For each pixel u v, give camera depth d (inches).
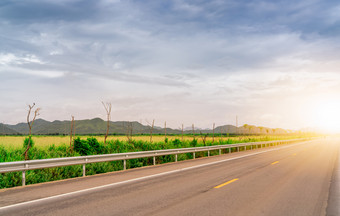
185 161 809.5
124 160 608.7
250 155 1032.8
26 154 568.1
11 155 573.9
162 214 247.0
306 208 279.4
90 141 792.3
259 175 508.7
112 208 266.5
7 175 409.4
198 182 425.4
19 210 256.8
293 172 559.2
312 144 2101.4
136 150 850.1
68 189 364.2
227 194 339.0
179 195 330.0
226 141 1572.3
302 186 404.2
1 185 387.5
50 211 254.1
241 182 429.1
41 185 396.5
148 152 689.6
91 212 251.6
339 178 487.8
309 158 899.4
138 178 465.1
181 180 443.8
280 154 1082.1
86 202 290.8
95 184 404.5
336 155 1031.0
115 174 520.1
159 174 516.4
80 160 500.1
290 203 299.1
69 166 517.3
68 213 247.6
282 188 385.7
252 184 412.5
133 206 275.0
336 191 370.3
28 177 424.2
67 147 745.6
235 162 761.6
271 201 306.2
